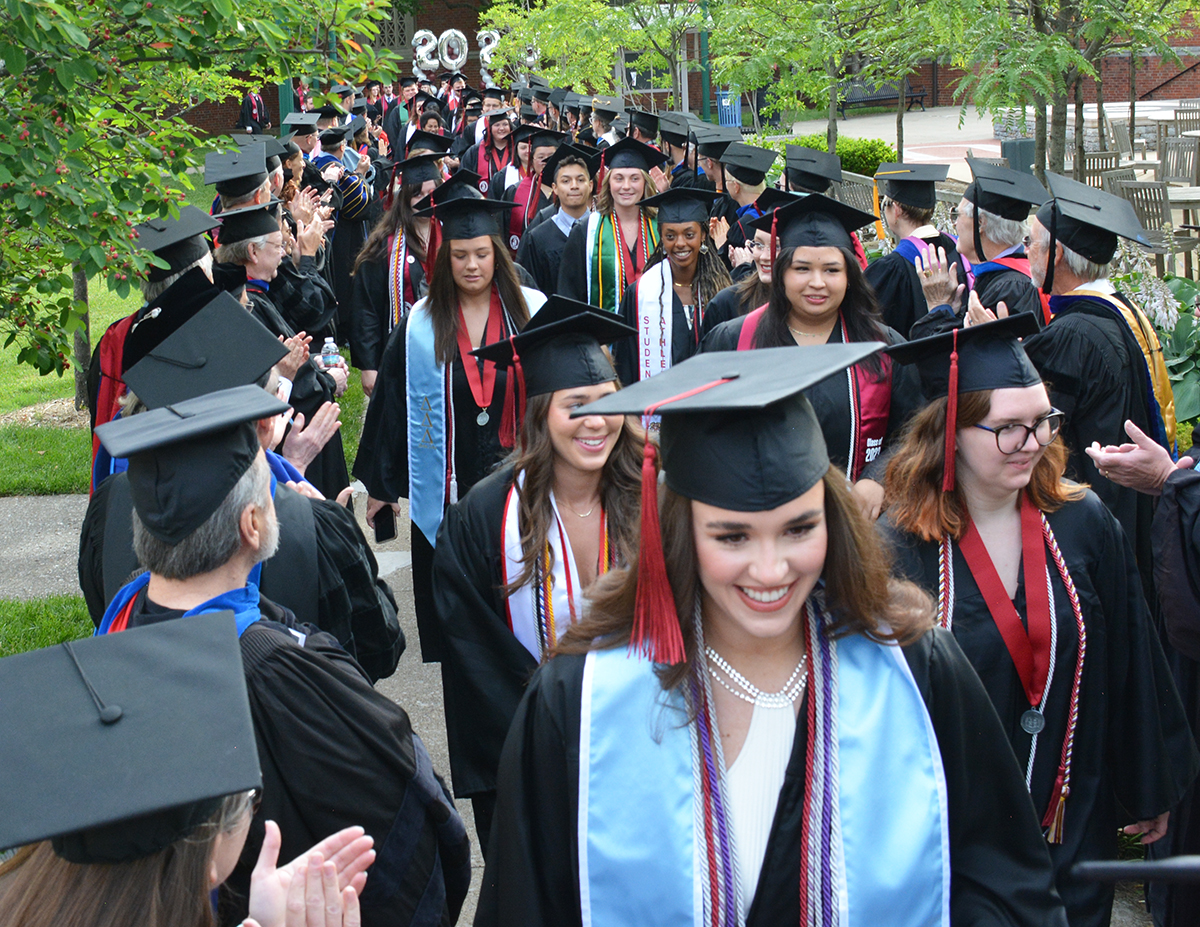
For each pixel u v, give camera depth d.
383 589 3.28
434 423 5.04
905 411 4.30
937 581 2.80
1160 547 3.06
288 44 4.77
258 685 2.17
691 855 1.90
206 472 2.23
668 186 9.93
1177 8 9.98
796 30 11.07
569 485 3.44
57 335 4.50
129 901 1.61
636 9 15.06
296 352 4.91
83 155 4.05
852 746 1.93
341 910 1.81
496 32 21.77
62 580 6.44
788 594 1.88
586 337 3.40
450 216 4.96
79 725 1.73
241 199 6.11
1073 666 2.72
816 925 1.89
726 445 1.86
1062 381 4.12
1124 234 4.20
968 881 2.04
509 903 2.03
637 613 1.94
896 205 6.59
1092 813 2.78
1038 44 8.63
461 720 3.42
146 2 4.00
